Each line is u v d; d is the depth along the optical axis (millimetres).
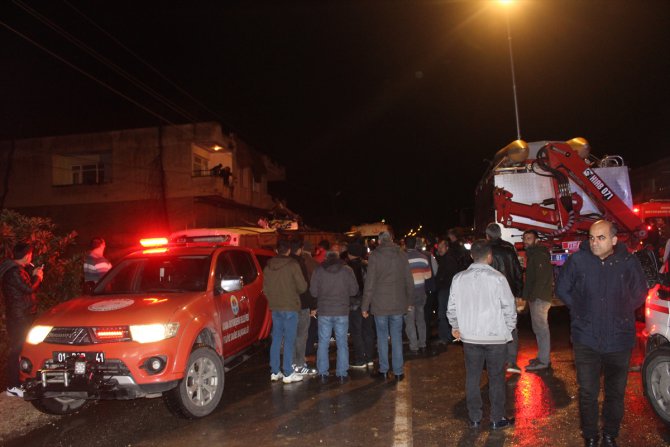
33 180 29281
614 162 11711
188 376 5836
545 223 11297
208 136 28609
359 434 5238
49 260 9781
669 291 5070
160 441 5285
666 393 4961
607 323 4438
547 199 11398
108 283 6973
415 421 5539
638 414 5438
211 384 6086
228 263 7539
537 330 7281
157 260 7273
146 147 28906
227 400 6594
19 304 6488
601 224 4512
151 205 28547
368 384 7074
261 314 8148
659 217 13219
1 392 6773
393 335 7320
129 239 28328
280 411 6059
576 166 10672
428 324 10445
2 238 8844
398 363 7258
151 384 5395
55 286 10125
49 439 5469
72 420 6059
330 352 9570
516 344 7148
